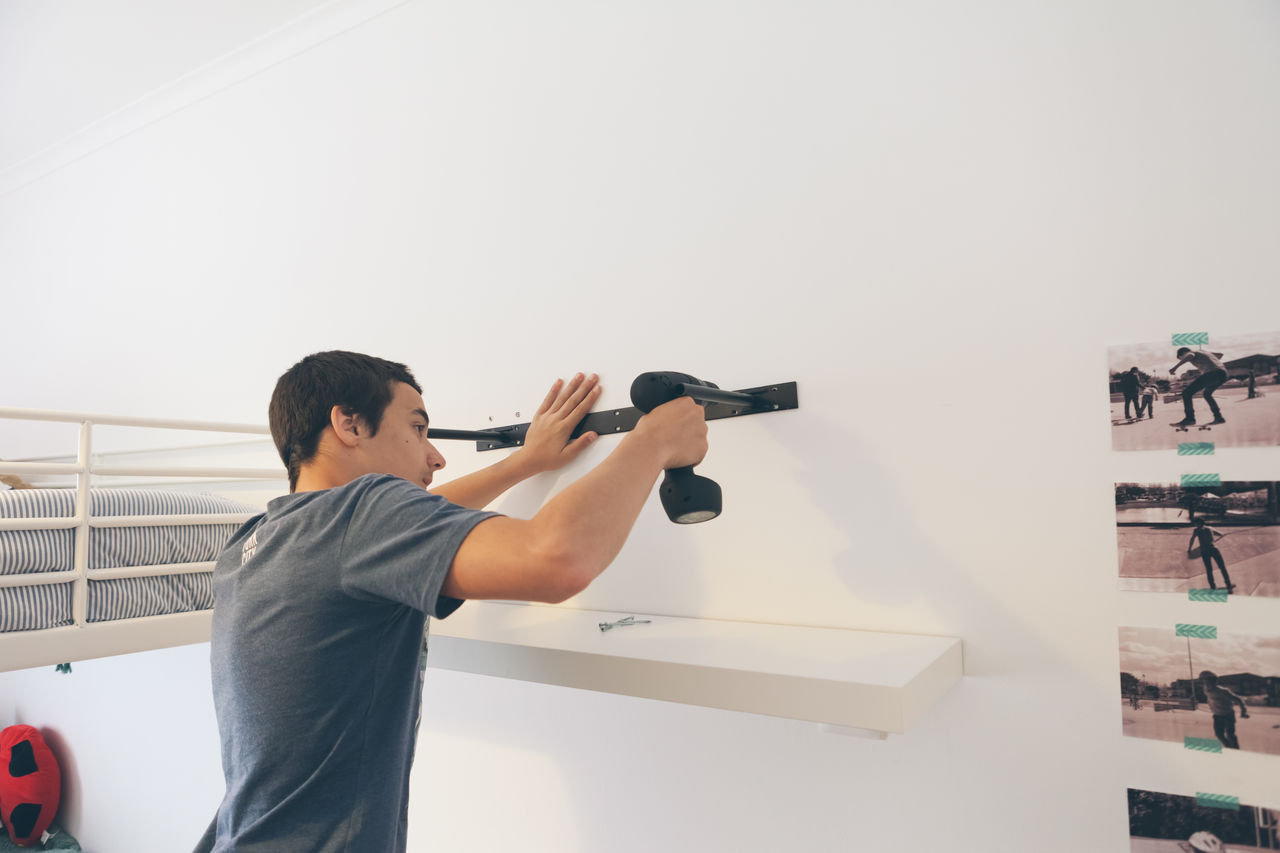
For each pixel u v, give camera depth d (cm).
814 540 111
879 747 105
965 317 101
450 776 149
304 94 179
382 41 167
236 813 80
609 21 135
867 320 108
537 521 71
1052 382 96
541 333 139
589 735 132
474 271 149
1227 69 88
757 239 118
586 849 131
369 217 166
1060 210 96
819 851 109
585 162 136
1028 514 97
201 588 121
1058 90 97
